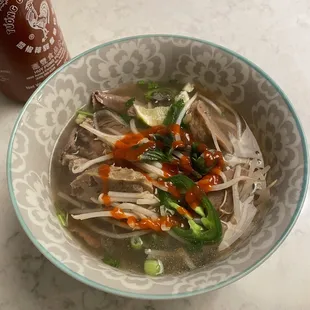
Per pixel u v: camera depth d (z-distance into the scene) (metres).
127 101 0.28
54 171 0.26
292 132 0.23
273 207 0.22
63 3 0.34
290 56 0.31
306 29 0.32
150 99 0.28
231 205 0.24
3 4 0.23
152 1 0.34
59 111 0.26
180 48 0.27
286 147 0.23
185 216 0.24
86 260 0.22
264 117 0.25
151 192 0.24
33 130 0.24
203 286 0.20
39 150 0.25
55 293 0.24
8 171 0.22
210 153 0.25
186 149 0.25
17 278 0.24
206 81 0.27
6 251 0.25
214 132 0.26
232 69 0.26
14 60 0.26
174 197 0.24
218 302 0.23
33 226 0.21
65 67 0.25
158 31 0.33
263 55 0.31
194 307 0.23
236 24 0.33
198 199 0.24
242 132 0.27
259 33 0.32
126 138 0.26
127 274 0.22
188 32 0.32
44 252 0.20
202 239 0.23
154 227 0.24
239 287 0.24
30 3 0.24
